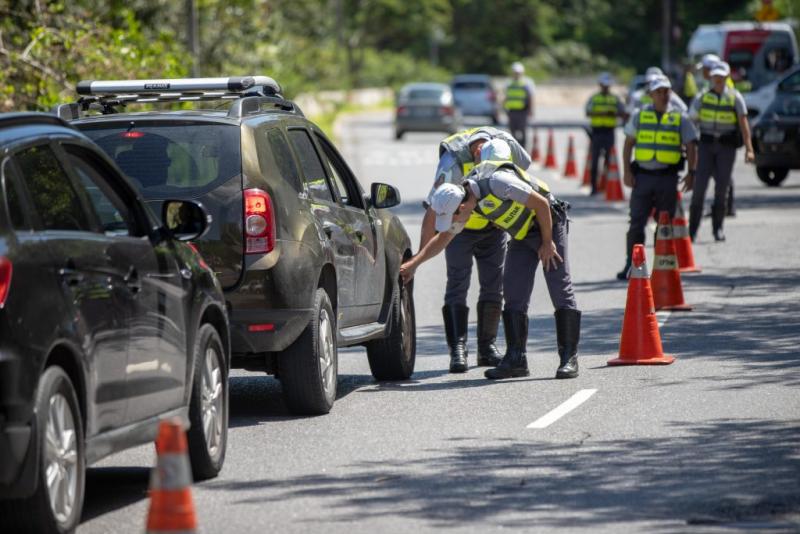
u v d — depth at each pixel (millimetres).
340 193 30594
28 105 54250
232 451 24188
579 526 18938
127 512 20344
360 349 37156
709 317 38438
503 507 20016
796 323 37312
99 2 68625
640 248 31891
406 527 19047
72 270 18359
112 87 28422
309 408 27031
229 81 28188
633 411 26688
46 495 17359
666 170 45312
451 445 24188
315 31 159750
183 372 21484
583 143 130375
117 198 20922
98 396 18859
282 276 25891
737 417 25891
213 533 18938
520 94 102812
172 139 26250
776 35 129125
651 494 20562
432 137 148125
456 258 32312
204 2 78750
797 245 53875
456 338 32344
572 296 30656
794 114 79875
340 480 21859
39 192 18469
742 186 82750
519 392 29062
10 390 16828
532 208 29656
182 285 21703
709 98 54469
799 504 19812
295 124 28750
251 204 25812
